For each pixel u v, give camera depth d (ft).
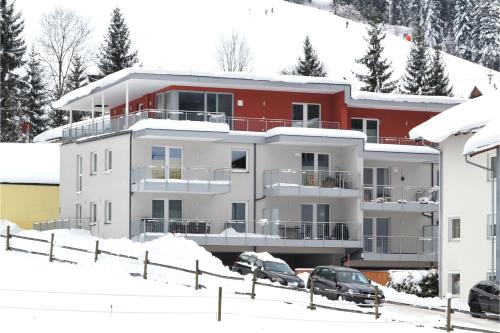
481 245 198.70
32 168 316.60
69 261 172.55
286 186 247.91
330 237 252.83
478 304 166.09
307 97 264.31
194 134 238.89
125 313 131.23
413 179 268.82
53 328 119.03
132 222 239.09
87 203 266.77
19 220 307.78
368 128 272.92
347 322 134.31
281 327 127.85
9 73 454.81
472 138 189.06
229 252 247.91
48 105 467.11
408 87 463.42
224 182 241.76
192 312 134.92
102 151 257.34
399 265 258.57
